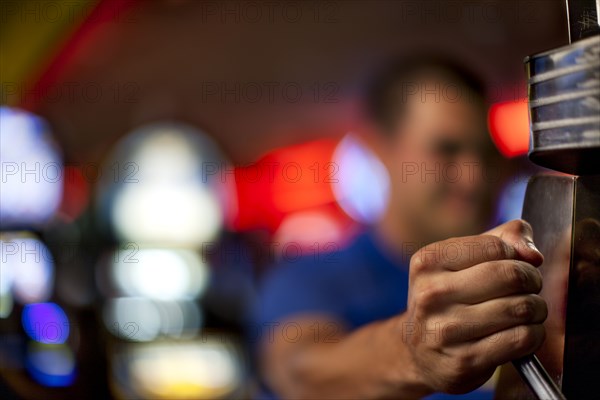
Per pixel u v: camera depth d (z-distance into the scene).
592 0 0.50
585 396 0.55
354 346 0.96
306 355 1.29
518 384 0.61
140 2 6.85
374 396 0.77
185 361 2.92
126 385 2.30
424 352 0.57
